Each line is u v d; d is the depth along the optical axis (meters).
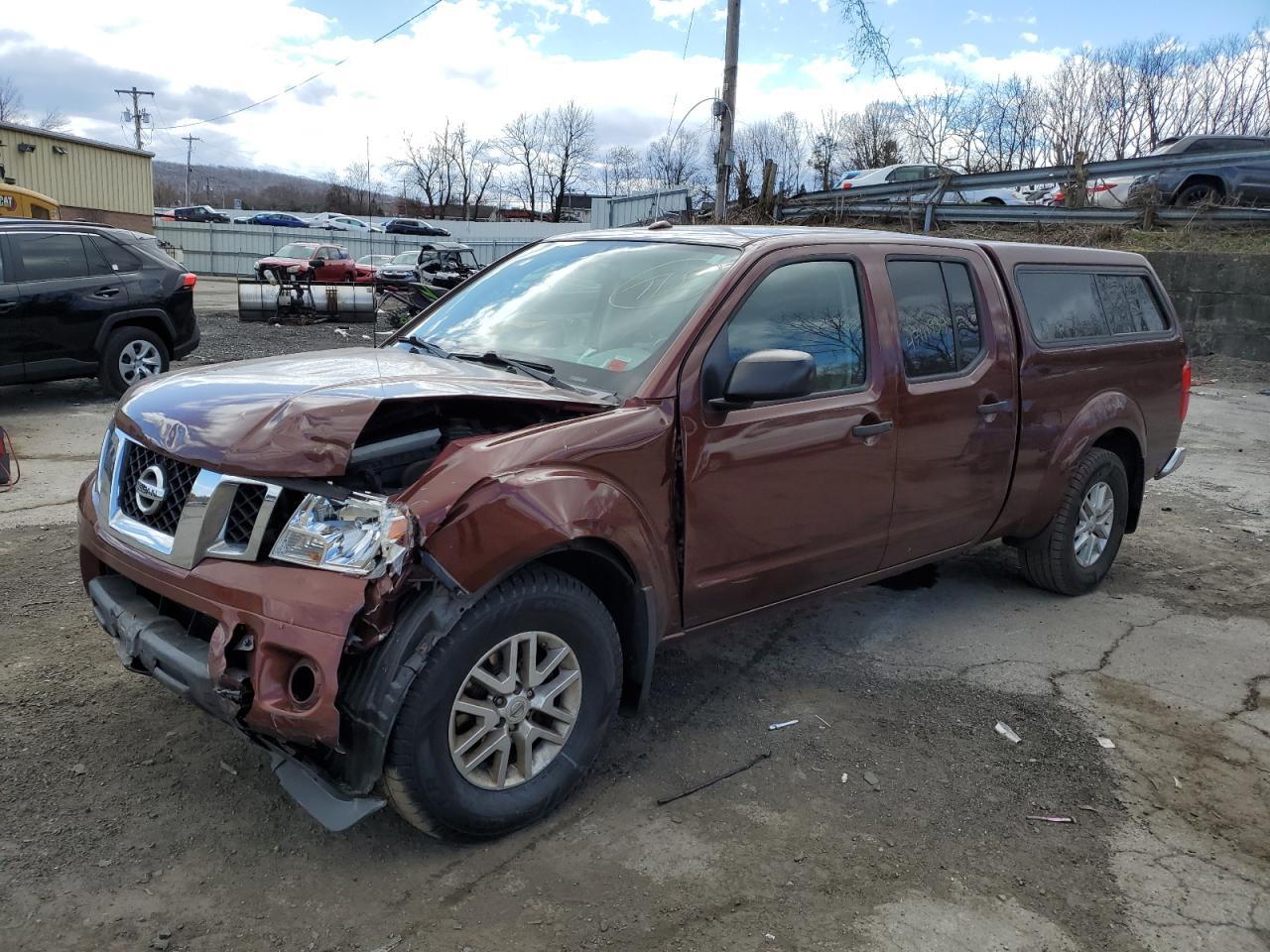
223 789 3.06
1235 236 16.27
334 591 2.45
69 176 31.70
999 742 3.68
